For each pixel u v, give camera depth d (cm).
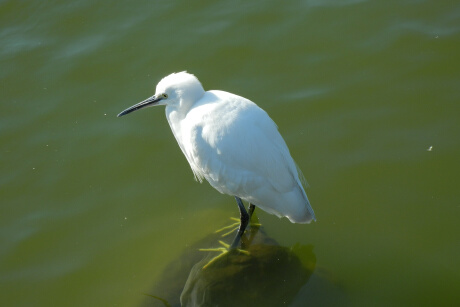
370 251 785
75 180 915
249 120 753
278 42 1108
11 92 1055
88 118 1006
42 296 769
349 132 936
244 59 1084
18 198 890
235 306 745
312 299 740
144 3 1227
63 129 989
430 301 714
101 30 1169
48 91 1055
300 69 1051
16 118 1007
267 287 762
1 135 978
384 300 725
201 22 1168
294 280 767
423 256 768
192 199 895
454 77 991
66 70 1091
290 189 769
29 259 815
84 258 815
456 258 759
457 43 1045
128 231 848
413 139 909
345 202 847
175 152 961
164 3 1221
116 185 909
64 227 854
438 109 945
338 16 1145
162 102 817
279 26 1140
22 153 952
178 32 1152
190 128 776
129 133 984
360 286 745
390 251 780
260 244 825
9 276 793
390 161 885
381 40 1079
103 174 923
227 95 791
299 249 806
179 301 748
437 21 1095
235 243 827
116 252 821
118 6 1223
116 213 872
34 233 845
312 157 906
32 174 921
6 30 1184
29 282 786
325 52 1076
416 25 1094
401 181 858
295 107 984
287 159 770
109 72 1084
